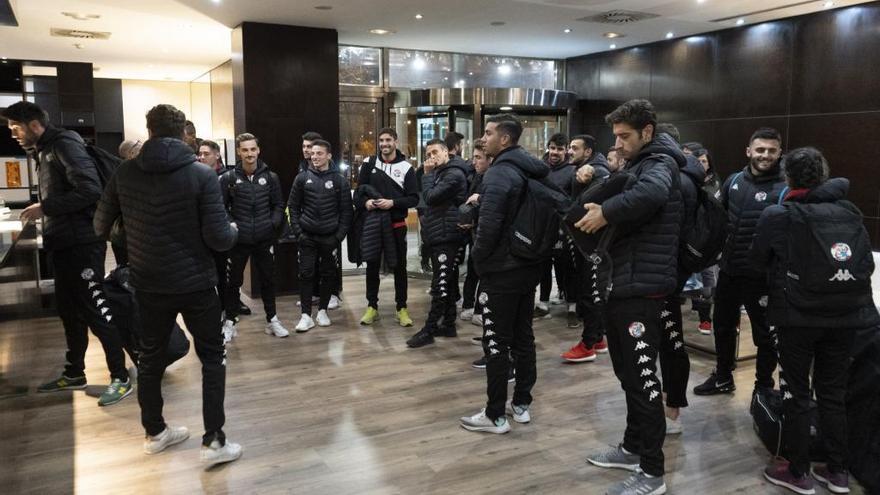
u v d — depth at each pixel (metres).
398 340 4.56
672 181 2.28
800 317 2.38
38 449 2.88
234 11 5.44
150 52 7.77
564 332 4.78
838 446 2.49
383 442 2.95
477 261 2.90
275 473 2.67
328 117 6.25
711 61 6.80
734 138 6.67
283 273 6.07
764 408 2.82
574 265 4.79
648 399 2.39
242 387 3.64
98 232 2.70
